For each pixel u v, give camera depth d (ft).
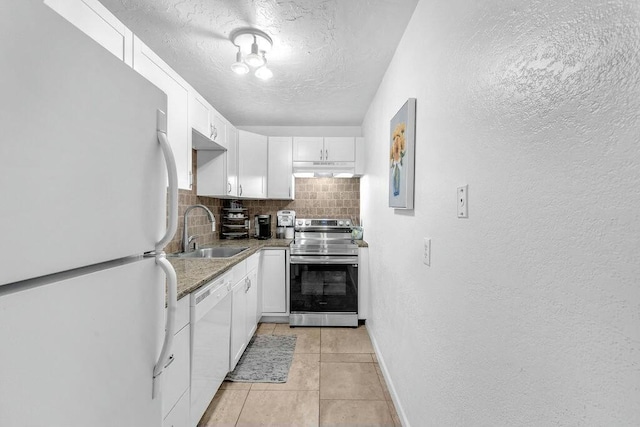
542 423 1.86
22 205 1.27
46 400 1.38
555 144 1.77
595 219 1.51
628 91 1.35
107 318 1.78
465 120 2.88
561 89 1.73
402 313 5.08
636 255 1.32
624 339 1.37
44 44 1.35
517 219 2.11
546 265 1.83
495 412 2.38
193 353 4.27
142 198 2.11
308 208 11.39
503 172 2.28
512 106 2.17
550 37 1.82
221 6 4.61
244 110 9.46
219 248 8.48
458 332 3.01
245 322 7.27
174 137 5.53
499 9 2.33
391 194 5.56
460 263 2.97
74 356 1.54
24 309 1.30
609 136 1.44
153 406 2.30
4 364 1.22
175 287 2.36
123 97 1.89
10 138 1.22
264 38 5.42
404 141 4.65
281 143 10.22
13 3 1.22
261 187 10.00
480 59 2.61
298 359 7.16
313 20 4.93
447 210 3.28
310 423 5.04
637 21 1.32
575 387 1.63
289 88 7.73
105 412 1.76
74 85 1.51
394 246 5.66
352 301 9.16
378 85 7.43
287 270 9.42
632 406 1.33
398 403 5.23
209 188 8.66
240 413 5.27
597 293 1.50
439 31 3.54
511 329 2.18
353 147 10.19
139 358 2.11
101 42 3.79
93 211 1.65
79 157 1.55
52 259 1.41
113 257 1.82
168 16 4.86
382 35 5.30
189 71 6.82
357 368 6.77
